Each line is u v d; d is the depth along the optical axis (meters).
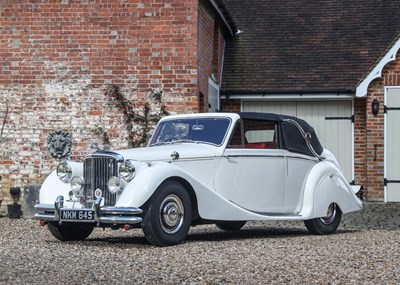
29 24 18.36
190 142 11.97
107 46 18.14
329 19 24.06
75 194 10.90
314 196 12.52
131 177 10.50
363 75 21.48
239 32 23.92
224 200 11.24
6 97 18.36
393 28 23.33
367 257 9.31
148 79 18.02
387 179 21.20
